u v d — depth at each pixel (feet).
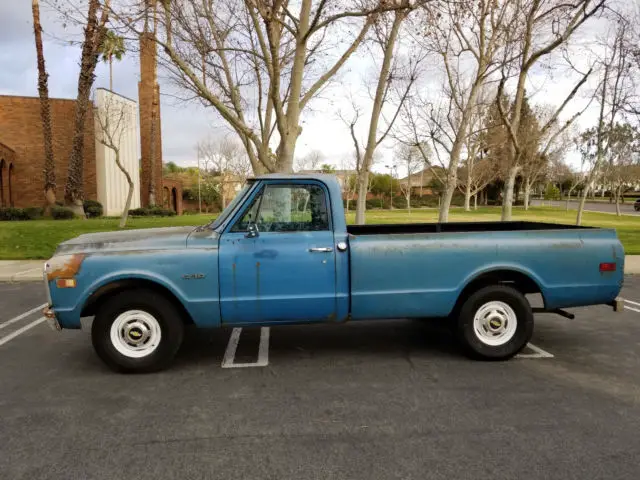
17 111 98.48
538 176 196.54
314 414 13.25
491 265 17.16
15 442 11.80
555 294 17.51
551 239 17.46
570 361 17.65
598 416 13.02
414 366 17.12
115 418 13.10
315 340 20.42
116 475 10.31
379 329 22.13
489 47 42.75
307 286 16.52
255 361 17.81
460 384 15.38
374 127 52.85
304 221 16.81
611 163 112.98
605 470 10.37
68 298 15.84
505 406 13.69
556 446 11.41
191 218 88.58
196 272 16.07
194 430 12.35
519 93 41.11
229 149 179.63
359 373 16.46
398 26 48.78
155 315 16.34
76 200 87.71
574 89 41.78
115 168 108.27
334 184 16.97
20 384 15.72
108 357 16.29
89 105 90.48
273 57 33.81
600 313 25.59
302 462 10.78
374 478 10.12
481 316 17.48
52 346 20.06
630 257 46.37
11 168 97.19
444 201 47.42
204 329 22.26
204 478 10.18
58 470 10.52
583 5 34.63
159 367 16.58
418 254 16.88
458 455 11.02
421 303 17.03
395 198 251.39
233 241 16.37
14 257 44.91
